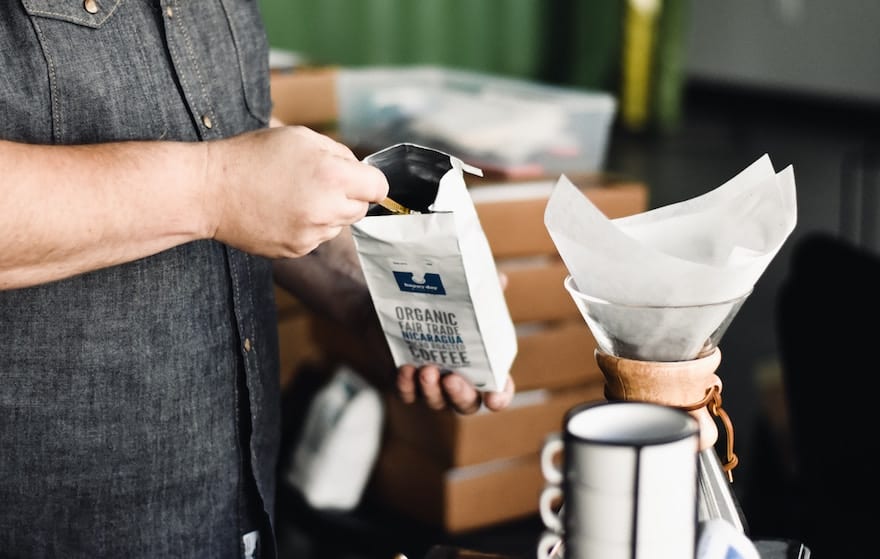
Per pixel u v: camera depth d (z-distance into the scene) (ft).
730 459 2.76
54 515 3.59
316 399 8.48
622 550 2.07
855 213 15.92
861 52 29.12
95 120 3.43
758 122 29.32
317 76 8.48
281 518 8.26
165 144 3.08
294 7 20.70
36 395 3.46
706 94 33.65
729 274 2.51
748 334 13.47
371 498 8.47
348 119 8.71
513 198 7.34
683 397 2.62
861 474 5.83
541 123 7.98
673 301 2.56
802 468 6.23
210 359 3.75
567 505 2.14
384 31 22.12
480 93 9.29
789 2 30.71
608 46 26.50
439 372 3.82
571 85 26.21
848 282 5.89
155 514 3.72
